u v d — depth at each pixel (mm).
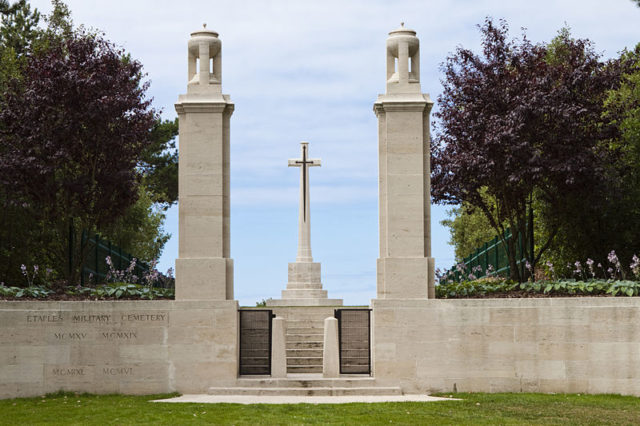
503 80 24641
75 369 19625
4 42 37625
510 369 19688
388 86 20641
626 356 19562
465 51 25406
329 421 15172
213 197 20188
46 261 28422
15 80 25969
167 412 16297
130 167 26688
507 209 24859
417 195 20266
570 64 25750
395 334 19766
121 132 25453
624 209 24766
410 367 19688
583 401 18000
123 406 17266
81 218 26062
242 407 16875
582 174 23609
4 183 24016
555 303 19797
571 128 23562
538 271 28422
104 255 30625
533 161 22859
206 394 19453
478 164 23562
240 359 20969
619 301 19734
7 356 19453
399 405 17156
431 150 26719
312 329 24109
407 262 20000
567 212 25375
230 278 20188
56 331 19656
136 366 19688
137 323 19766
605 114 25469
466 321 19797
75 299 20906
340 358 20781
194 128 20344
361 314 23766
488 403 17547
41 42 35344
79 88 24219
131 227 39688
